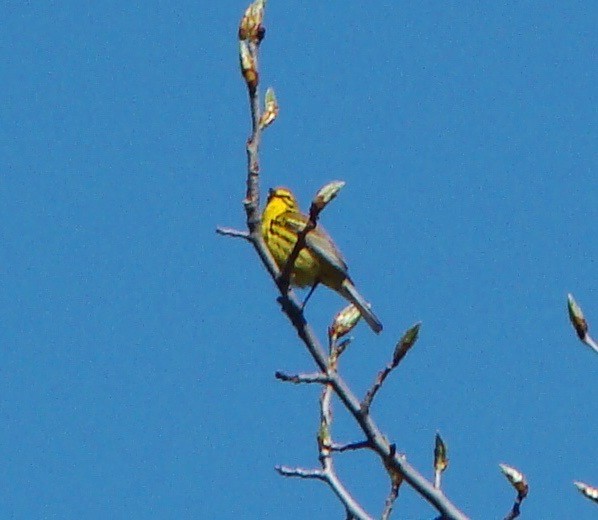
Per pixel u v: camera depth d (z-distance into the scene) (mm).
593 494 10000
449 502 10719
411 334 10742
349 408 10883
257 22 11398
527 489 10297
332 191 11461
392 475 10828
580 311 10344
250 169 11695
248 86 11484
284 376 10930
